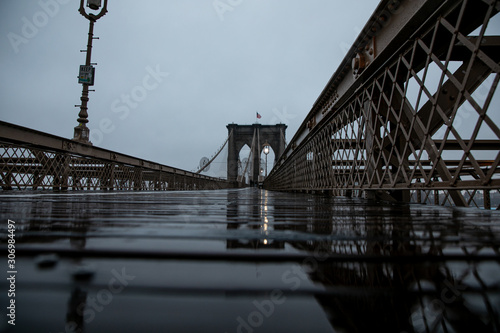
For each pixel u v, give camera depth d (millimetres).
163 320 253
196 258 457
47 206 1533
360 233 714
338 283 347
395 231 755
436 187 1661
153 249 479
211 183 17547
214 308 279
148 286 331
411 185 1938
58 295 299
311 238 631
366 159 2766
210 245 537
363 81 3035
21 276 351
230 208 1650
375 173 2578
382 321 258
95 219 946
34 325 237
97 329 233
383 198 3025
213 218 1052
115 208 1430
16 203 1766
